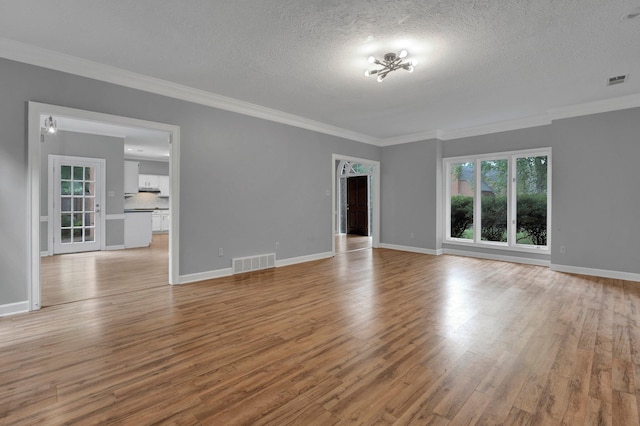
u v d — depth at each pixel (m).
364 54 3.17
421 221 6.78
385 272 4.96
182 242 4.21
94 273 4.83
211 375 2.04
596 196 4.68
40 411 1.68
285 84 3.97
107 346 2.44
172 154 4.09
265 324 2.88
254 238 4.99
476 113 5.22
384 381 1.97
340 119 5.63
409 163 6.94
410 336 2.62
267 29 2.72
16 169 3.05
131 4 2.37
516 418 1.64
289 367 2.14
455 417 1.64
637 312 3.18
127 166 8.41
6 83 2.98
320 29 2.72
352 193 10.30
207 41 2.92
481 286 4.15
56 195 6.43
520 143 5.66
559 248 5.02
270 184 5.18
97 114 3.46
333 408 1.72
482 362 2.21
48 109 3.16
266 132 5.10
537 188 5.62
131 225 7.56
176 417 1.64
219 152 4.52
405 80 3.81
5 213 3.02
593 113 4.67
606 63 3.34
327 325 2.86
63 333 2.66
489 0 2.31
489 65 3.40
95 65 3.38
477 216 6.30
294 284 4.24
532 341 2.53
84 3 2.34
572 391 1.87
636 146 4.37
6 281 3.04
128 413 1.67
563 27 2.66
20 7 2.38
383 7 2.41
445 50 3.08
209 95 4.31
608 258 4.61
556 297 3.68
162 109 3.96
